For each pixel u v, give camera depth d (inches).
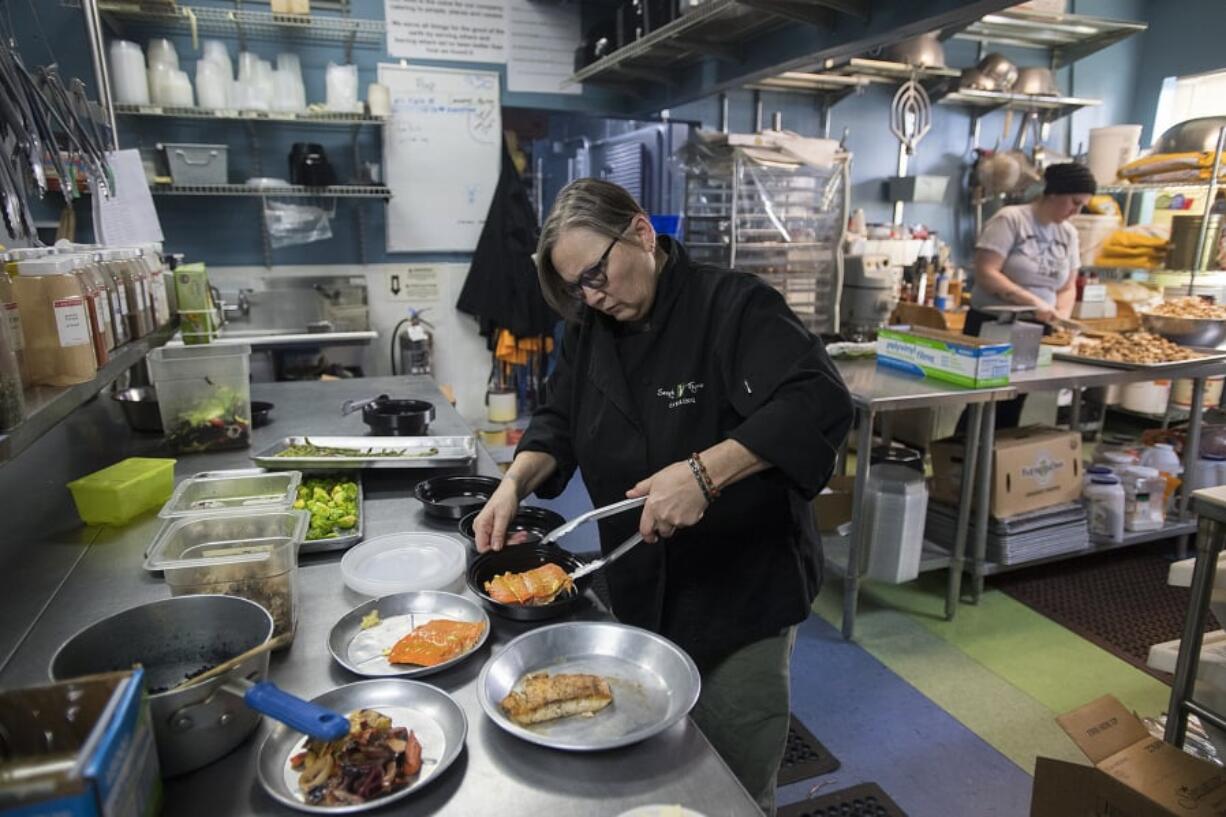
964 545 104.8
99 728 23.1
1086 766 52.0
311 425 82.0
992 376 97.9
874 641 98.3
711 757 31.2
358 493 59.8
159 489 58.4
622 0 149.4
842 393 44.6
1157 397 181.6
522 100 167.3
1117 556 123.5
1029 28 177.5
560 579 43.5
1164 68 201.3
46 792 21.0
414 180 161.9
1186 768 51.4
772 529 51.1
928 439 147.7
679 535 51.2
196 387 70.6
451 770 30.1
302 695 35.0
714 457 42.2
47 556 49.9
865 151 191.3
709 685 53.5
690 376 48.7
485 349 173.9
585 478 54.9
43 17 127.0
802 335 46.6
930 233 190.2
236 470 62.2
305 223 154.9
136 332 69.3
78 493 54.1
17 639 39.7
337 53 153.0
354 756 29.1
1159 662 65.9
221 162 137.0
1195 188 159.9
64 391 45.3
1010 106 196.2
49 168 66.1
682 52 130.2
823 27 103.3
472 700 35.0
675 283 49.3
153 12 128.7
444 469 68.4
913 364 107.8
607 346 51.2
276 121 149.9
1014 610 106.5
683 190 171.0
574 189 46.1
